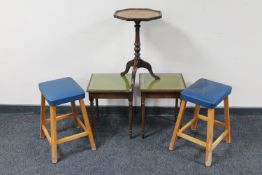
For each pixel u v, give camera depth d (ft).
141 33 8.55
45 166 7.39
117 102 9.39
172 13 8.30
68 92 7.33
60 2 8.29
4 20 8.50
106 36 8.63
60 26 8.56
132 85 7.95
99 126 8.93
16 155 7.77
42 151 7.91
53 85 7.65
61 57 8.93
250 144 8.13
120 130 8.76
